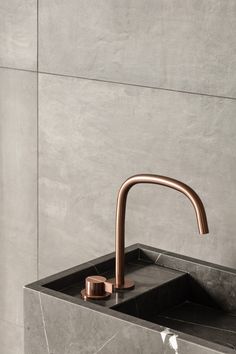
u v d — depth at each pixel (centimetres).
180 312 206
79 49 235
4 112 261
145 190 229
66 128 244
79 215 247
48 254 260
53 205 254
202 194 218
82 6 231
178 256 214
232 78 205
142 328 174
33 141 254
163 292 205
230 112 207
